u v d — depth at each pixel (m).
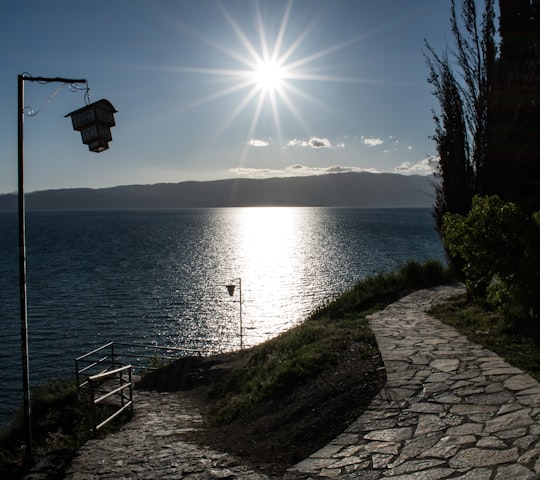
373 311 13.75
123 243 100.31
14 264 66.50
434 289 16.19
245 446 7.25
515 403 6.29
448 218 10.70
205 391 11.97
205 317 35.28
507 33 12.50
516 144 12.20
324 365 9.12
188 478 6.02
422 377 7.65
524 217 9.38
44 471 6.95
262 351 12.34
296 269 57.88
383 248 81.19
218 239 110.00
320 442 6.50
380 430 6.15
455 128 13.77
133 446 7.64
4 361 26.47
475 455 5.16
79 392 13.26
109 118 8.71
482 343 9.29
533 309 8.77
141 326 33.09
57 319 34.97
